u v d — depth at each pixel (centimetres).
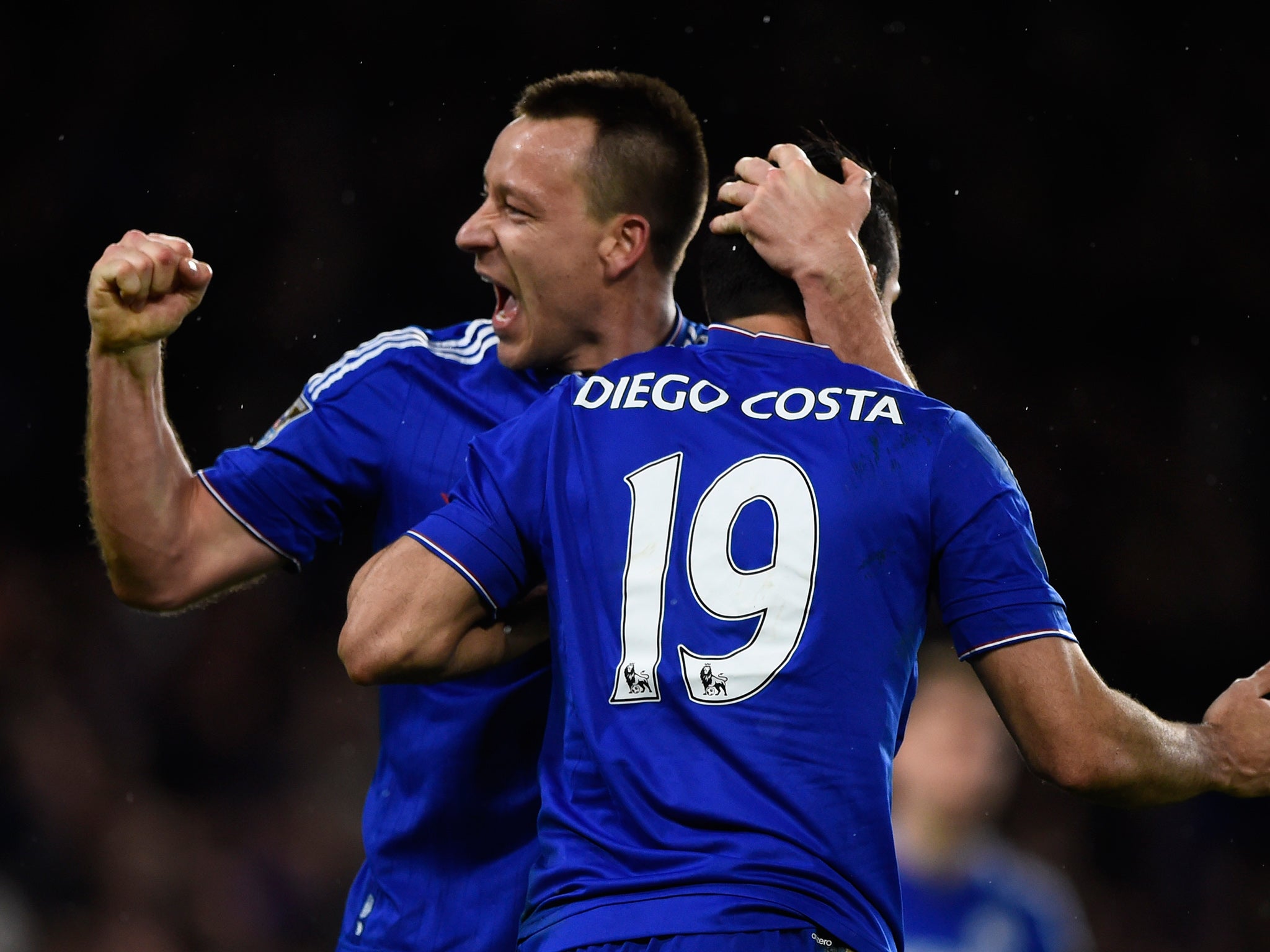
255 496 976
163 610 962
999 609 748
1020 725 753
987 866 1616
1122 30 4603
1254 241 4525
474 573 783
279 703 3472
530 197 955
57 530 4044
